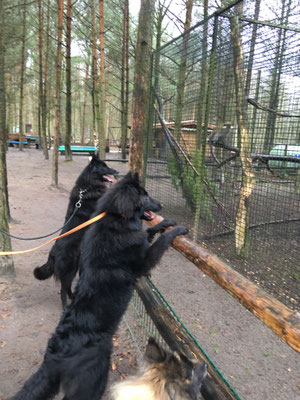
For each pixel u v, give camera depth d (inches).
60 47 437.1
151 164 320.8
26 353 120.4
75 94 1374.3
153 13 195.2
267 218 288.0
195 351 84.4
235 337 147.1
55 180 446.6
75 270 151.3
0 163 172.7
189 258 105.7
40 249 230.2
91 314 89.4
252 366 128.3
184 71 292.2
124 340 134.3
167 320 98.9
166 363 71.9
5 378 106.9
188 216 310.7
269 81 239.6
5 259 175.3
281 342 145.6
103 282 93.6
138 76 200.4
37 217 305.6
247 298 74.0
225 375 121.9
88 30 619.2
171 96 322.3
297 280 196.5
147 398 65.9
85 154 1031.0
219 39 214.2
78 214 157.2
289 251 249.3
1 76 247.0
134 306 150.4
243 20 193.9
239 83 217.8
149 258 102.3
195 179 281.9
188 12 420.5
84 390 80.1
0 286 167.6
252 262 226.2
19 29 482.6
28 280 182.2
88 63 738.8
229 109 249.4
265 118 248.4
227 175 287.6
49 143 1145.4
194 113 297.7
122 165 709.3
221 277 86.1
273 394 113.8
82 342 84.7
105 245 97.5
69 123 728.3
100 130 413.4
